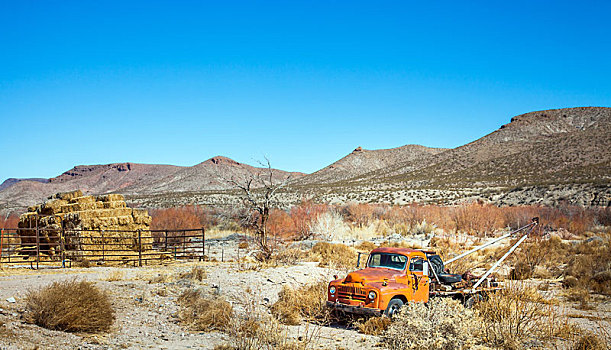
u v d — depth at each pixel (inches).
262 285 567.2
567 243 1067.9
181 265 730.8
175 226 1371.8
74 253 721.6
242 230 1409.9
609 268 687.1
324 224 1341.0
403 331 319.0
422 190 3186.5
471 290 447.8
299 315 436.8
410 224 1576.0
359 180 4692.4
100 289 453.7
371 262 448.8
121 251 757.9
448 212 1734.7
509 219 1553.9
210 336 362.6
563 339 367.2
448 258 757.9
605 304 524.4
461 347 303.1
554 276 705.0
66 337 317.4
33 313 335.3
